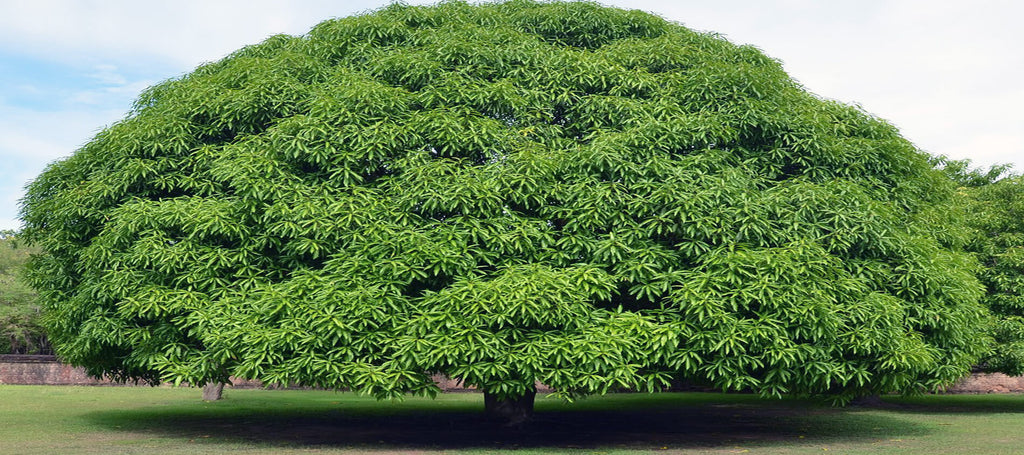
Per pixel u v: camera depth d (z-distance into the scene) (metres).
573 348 9.67
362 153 11.06
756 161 12.12
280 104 12.21
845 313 10.48
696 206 10.58
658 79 12.75
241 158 11.12
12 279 34.19
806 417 16.73
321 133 11.21
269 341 9.75
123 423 14.04
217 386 20.52
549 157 11.09
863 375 10.50
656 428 14.15
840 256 11.12
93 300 11.64
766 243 10.64
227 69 13.29
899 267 11.32
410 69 12.48
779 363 10.21
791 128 12.16
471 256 10.27
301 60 13.17
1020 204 18.89
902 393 12.19
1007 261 18.14
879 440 12.05
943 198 15.26
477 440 12.01
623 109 12.00
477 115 11.90
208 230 10.84
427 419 15.35
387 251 10.25
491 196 10.55
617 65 12.81
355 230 10.48
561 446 11.27
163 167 12.02
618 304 11.16
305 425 14.09
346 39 13.70
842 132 13.13
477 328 9.70
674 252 10.64
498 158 11.30
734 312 10.21
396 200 10.88
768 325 10.03
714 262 10.12
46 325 13.05
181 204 11.00
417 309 10.05
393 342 9.81
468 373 9.65
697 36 14.41
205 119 12.64
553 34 14.30
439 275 10.42
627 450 10.70
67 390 24.41
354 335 9.93
